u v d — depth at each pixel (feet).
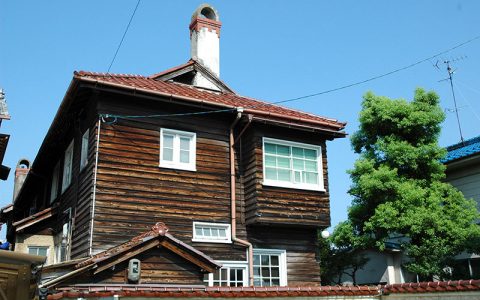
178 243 34.50
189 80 54.03
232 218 43.27
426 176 49.44
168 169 41.98
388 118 49.39
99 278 31.91
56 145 54.03
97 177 38.70
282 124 45.52
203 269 35.40
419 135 50.19
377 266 54.24
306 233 46.85
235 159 45.68
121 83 40.29
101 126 40.01
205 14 60.80
